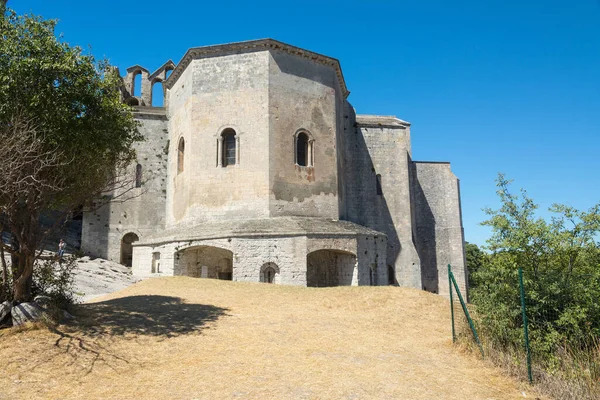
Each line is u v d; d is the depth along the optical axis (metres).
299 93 28.25
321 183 28.23
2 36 11.41
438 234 39.44
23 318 11.01
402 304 17.88
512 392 8.70
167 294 17.22
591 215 11.38
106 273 26.28
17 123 9.96
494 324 11.30
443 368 10.12
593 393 8.53
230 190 26.61
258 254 23.34
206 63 28.39
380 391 8.44
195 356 10.34
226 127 27.28
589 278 10.99
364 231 26.84
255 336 12.20
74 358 9.62
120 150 13.83
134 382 8.67
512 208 12.14
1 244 11.16
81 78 11.83
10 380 8.36
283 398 7.98
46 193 11.61
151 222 33.03
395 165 36.66
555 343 10.14
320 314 15.77
